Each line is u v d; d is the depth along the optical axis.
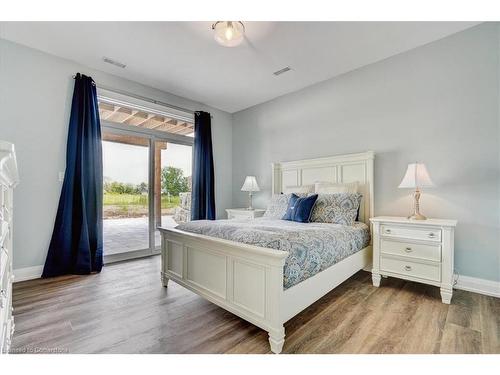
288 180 3.79
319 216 2.76
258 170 4.39
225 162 4.78
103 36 2.50
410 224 2.24
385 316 1.86
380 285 2.49
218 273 1.83
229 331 1.66
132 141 3.69
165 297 2.22
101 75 3.20
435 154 2.53
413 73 2.68
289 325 1.73
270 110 4.18
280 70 3.17
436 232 2.11
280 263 1.41
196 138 4.19
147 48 2.70
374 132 2.97
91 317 1.84
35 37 2.52
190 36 2.49
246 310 1.60
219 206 4.65
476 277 2.29
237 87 3.69
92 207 3.00
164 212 4.04
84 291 2.34
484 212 2.27
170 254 2.40
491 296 2.20
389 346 1.49
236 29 2.25
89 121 3.00
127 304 2.07
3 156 0.78
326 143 3.43
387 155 2.86
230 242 1.71
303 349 1.46
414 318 1.82
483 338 1.57
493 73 2.24
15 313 1.90
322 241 1.91
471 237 2.32
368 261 2.71
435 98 2.54
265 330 1.50
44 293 2.28
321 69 3.14
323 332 1.64
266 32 2.41
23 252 2.63
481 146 2.29
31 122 2.70
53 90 2.84
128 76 3.34
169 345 1.50
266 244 1.59
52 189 2.82
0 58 2.53
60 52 2.79
